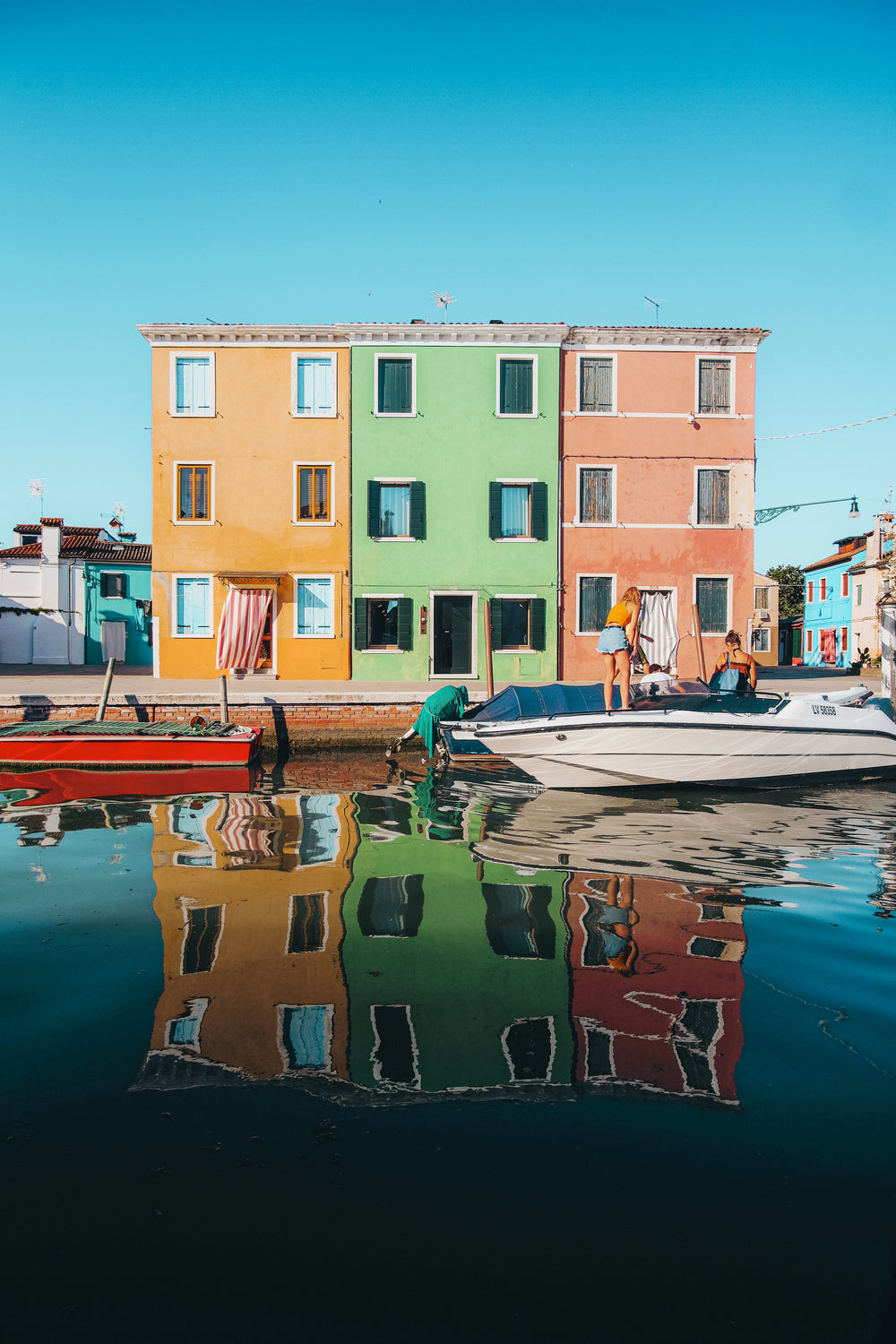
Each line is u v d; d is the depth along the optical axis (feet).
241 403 73.00
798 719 33.81
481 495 73.97
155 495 72.95
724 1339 6.55
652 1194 8.21
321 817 28.09
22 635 110.22
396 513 74.49
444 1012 12.25
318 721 51.19
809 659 151.43
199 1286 7.15
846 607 135.74
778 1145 8.96
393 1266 7.35
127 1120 9.41
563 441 74.59
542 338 73.26
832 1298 6.94
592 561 74.69
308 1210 8.02
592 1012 12.25
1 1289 7.08
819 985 13.29
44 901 17.81
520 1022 11.89
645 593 75.05
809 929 16.15
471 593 74.08
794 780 34.30
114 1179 8.43
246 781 37.01
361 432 73.31
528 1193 8.23
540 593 74.49
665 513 75.00
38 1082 10.19
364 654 73.61
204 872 20.45
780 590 181.16
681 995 12.93
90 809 29.63
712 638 75.51
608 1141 9.06
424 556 73.92
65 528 123.54
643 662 39.68
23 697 49.03
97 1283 7.16
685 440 74.84
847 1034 11.53
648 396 74.59
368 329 72.02
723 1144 8.98
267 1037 11.43
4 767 40.34
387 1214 7.97
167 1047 11.12
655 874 20.54
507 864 21.43
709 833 25.55
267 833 25.29
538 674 74.43
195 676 73.46
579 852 22.85
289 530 73.36
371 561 73.72
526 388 74.43
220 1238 7.68
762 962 14.30
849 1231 7.68
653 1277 7.20
